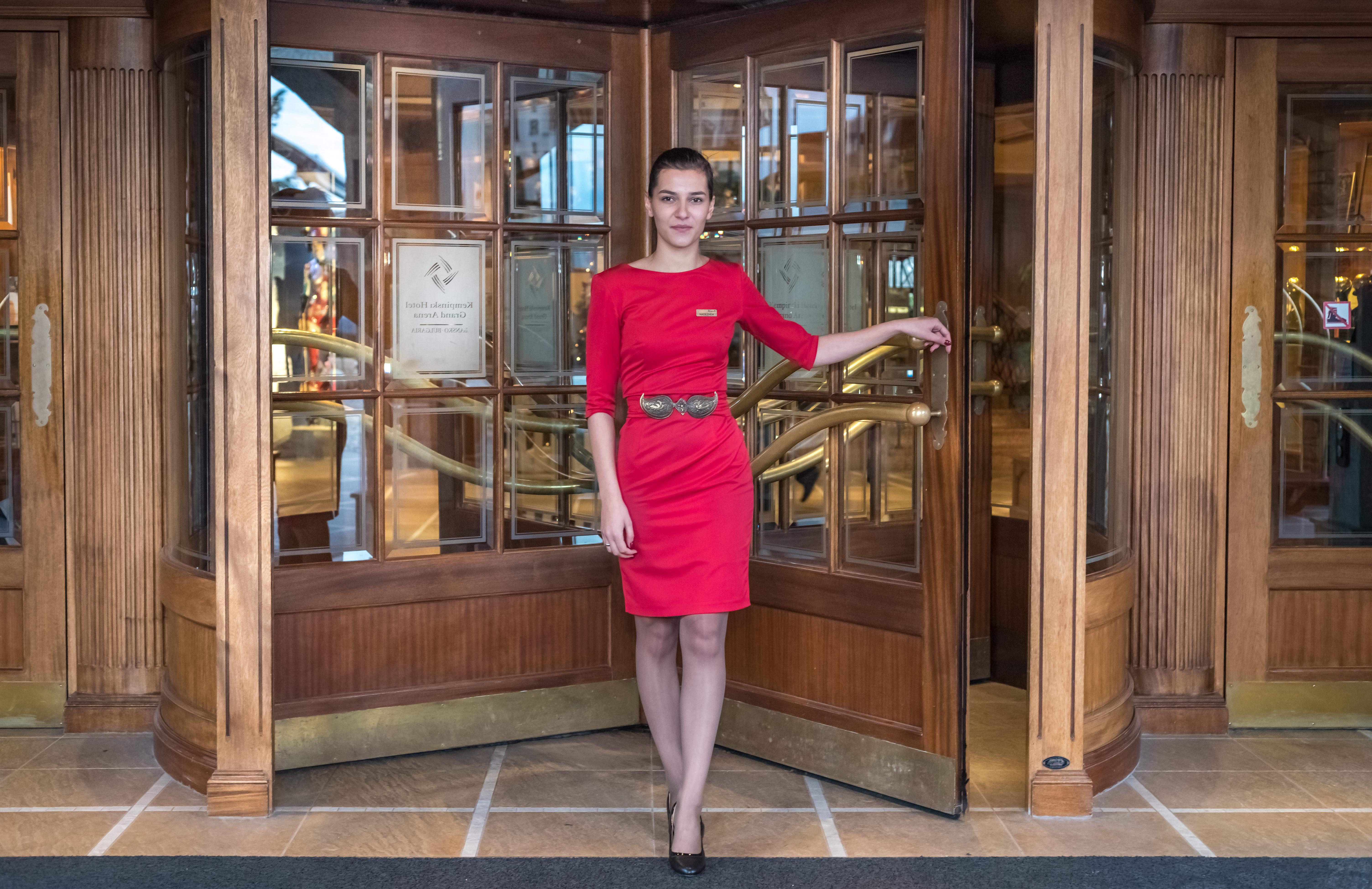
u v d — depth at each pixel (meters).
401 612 3.31
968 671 3.42
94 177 3.49
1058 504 2.88
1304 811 2.96
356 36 3.20
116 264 3.50
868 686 3.07
